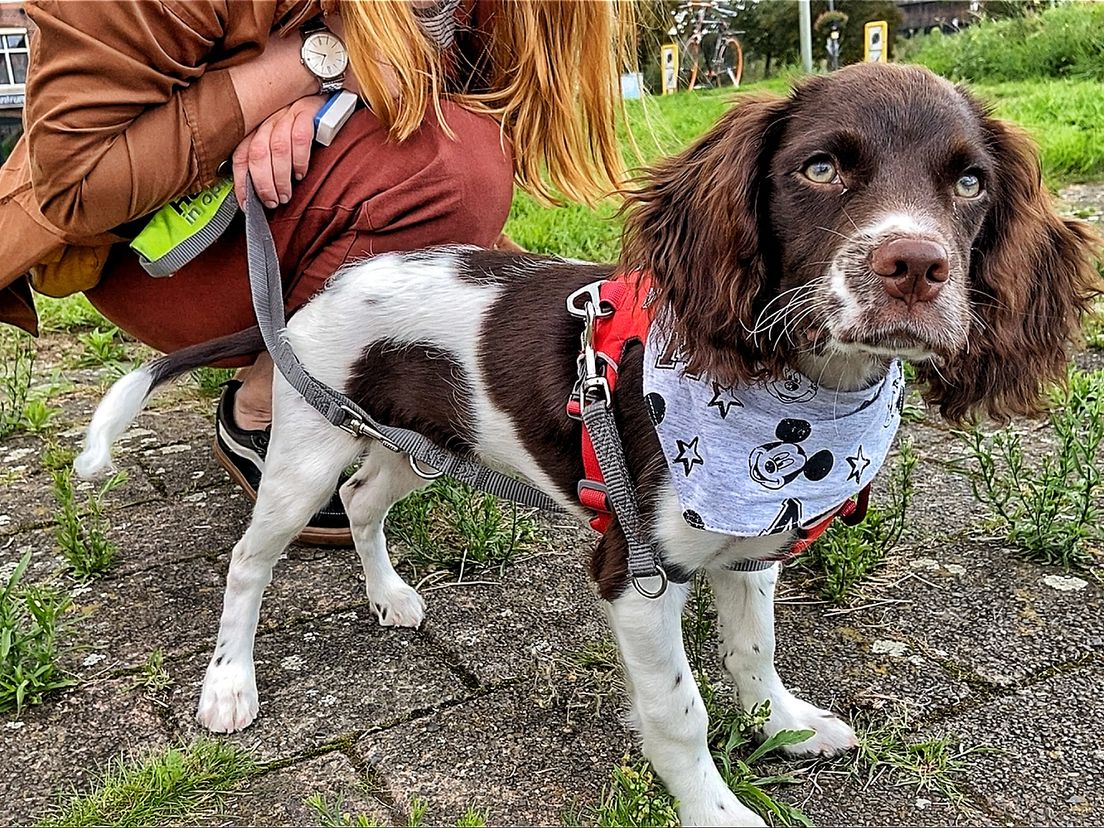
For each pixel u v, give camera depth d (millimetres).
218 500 1023
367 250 830
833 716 672
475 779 639
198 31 732
